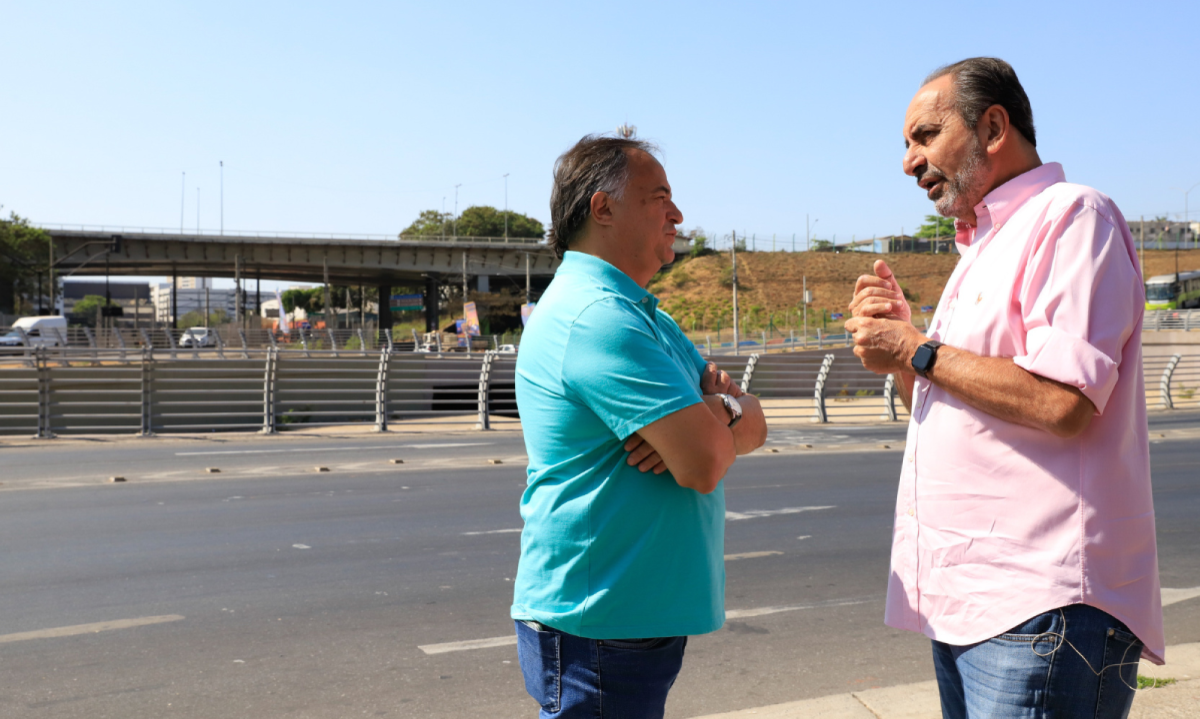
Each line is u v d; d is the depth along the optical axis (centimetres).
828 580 624
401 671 440
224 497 916
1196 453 1373
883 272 216
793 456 1307
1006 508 186
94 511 835
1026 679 181
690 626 196
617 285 203
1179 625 524
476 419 1870
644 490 193
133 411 1608
